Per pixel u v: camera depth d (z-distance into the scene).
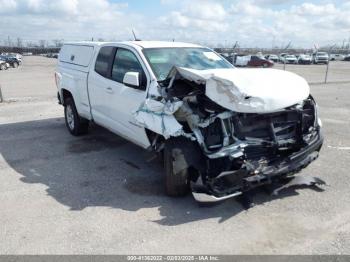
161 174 5.43
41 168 5.73
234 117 4.10
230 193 4.03
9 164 5.93
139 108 4.77
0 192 4.82
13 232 3.81
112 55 6.09
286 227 3.87
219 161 4.12
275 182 4.73
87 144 7.03
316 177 5.01
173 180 4.41
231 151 4.01
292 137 4.49
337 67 42.38
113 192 4.80
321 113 10.17
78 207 4.37
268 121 4.25
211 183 4.02
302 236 3.69
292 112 4.42
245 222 3.99
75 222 4.01
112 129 6.12
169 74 4.66
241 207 4.33
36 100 12.67
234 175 3.95
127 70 5.60
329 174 5.34
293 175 4.95
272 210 4.25
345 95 14.16
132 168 5.70
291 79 4.73
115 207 4.36
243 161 4.03
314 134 4.72
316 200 4.49
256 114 4.16
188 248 3.51
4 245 3.58
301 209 4.26
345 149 6.59
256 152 4.24
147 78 5.05
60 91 7.86
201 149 4.15
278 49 60.72
